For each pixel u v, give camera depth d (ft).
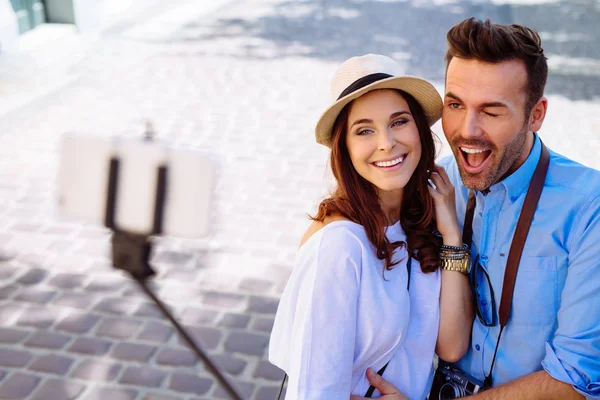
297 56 32.76
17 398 11.25
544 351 5.61
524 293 5.61
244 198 18.45
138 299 13.98
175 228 3.49
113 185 3.52
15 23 33.60
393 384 5.92
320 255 5.51
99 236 16.62
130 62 32.30
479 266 5.98
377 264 5.73
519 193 5.71
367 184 5.91
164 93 27.71
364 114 5.66
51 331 12.94
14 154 21.52
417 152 5.82
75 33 37.37
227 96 27.22
